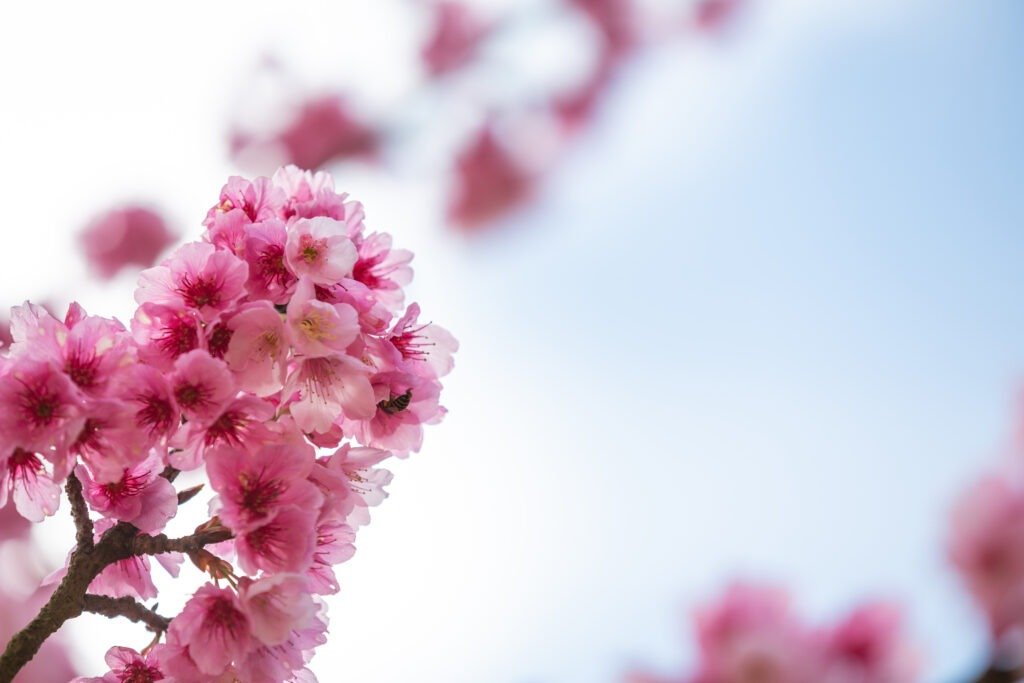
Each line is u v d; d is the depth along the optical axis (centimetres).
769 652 123
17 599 153
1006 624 118
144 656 122
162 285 121
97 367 120
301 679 123
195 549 121
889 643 122
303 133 246
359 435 125
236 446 121
